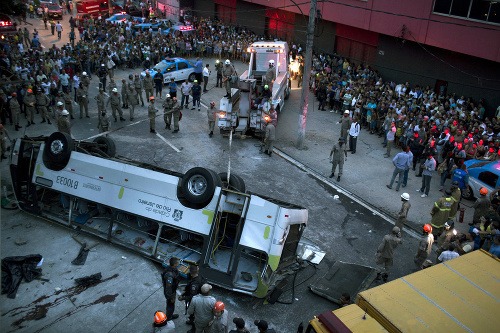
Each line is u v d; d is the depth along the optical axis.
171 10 46.12
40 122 21.19
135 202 11.95
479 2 21.52
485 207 13.96
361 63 30.33
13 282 10.67
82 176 12.59
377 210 15.69
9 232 12.65
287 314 10.50
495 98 23.14
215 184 11.05
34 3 20.00
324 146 20.98
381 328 7.00
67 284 10.90
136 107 24.28
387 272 11.84
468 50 22.56
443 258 11.48
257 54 25.09
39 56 27.09
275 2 35.09
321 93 25.92
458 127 19.06
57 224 13.05
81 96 21.78
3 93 20.19
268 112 19.95
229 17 42.53
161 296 10.79
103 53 29.62
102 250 12.21
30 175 13.23
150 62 32.16
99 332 9.60
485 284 8.32
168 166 17.50
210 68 33.62
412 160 17.91
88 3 41.94
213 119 20.61
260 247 10.53
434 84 26.08
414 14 24.75
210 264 11.30
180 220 11.42
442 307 7.55
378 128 22.66
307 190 16.73
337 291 11.15
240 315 10.35
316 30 33.84
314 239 13.66
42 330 9.49
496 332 7.02
